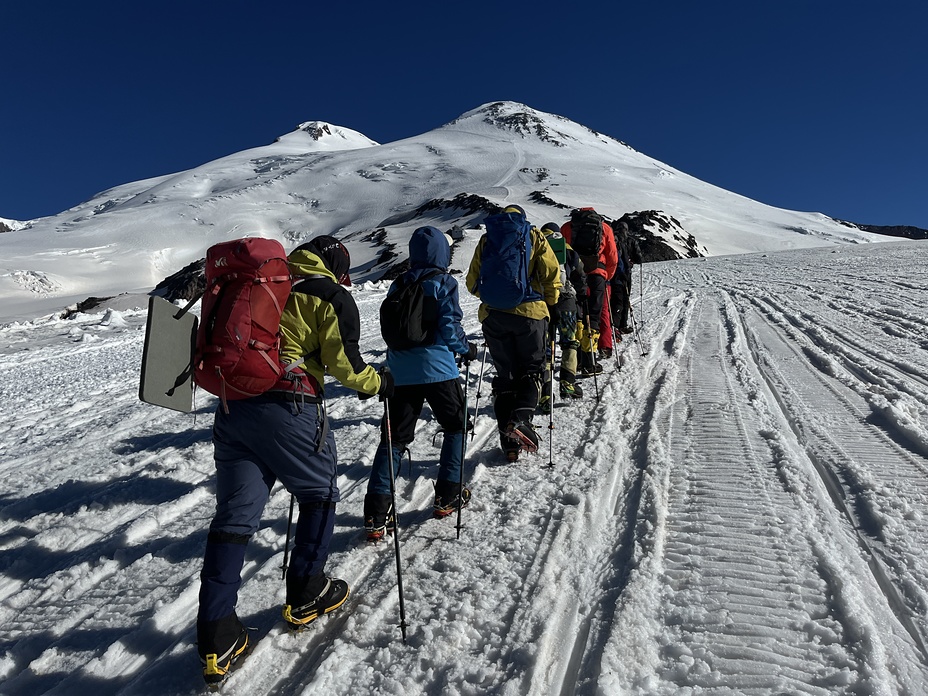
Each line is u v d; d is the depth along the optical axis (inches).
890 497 126.9
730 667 86.1
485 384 255.8
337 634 103.0
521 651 93.3
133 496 167.3
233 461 98.4
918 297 407.8
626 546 119.9
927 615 92.7
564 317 221.5
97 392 310.7
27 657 104.7
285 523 143.7
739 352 282.5
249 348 90.1
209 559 93.4
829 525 119.6
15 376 362.9
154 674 95.9
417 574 117.4
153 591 121.1
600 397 221.5
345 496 156.9
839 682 82.0
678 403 206.7
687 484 142.7
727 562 110.2
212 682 89.9
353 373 102.3
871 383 214.1
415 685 89.7
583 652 92.8
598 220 258.5
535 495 145.7
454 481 138.7
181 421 245.8
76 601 120.1
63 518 157.6
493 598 107.3
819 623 93.1
